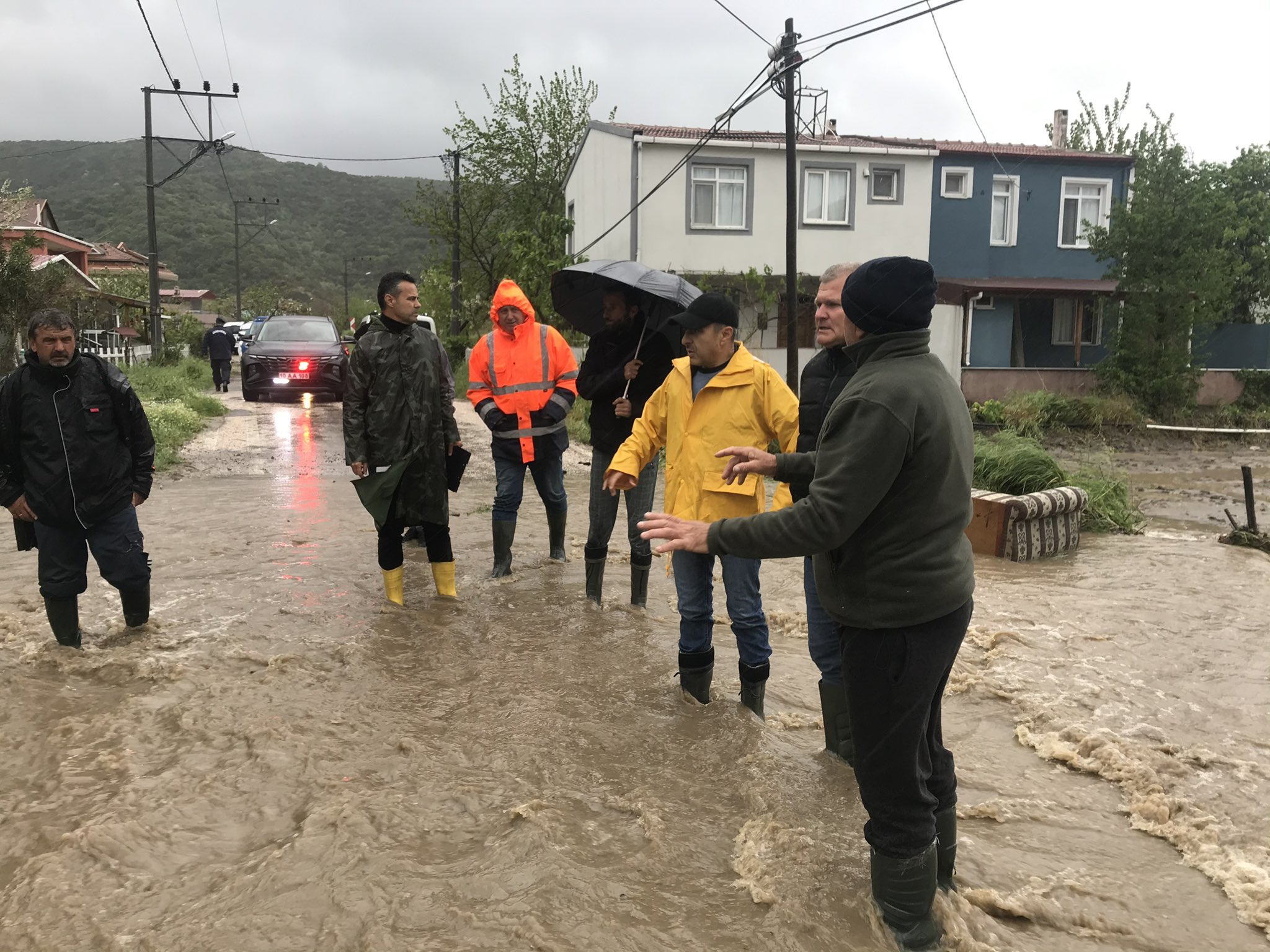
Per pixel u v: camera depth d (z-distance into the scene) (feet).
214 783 10.62
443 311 111.96
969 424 8.32
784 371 75.41
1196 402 75.56
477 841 9.59
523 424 20.43
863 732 8.16
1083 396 75.36
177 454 38.55
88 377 14.93
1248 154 94.89
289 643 15.75
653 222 72.69
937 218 78.23
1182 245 72.43
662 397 13.83
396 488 17.58
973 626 18.12
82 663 14.47
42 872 8.67
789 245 48.39
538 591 19.62
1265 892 9.20
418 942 7.83
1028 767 12.27
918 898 8.14
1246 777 11.93
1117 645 17.28
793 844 9.59
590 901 8.51
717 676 15.17
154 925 8.00
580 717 12.94
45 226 110.93
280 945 7.77
